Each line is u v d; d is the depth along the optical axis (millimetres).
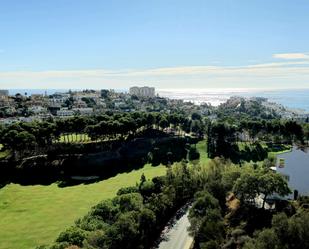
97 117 181000
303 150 93625
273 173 82812
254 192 81188
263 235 55812
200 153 169625
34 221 95000
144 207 81125
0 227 91750
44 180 138375
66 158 152375
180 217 92438
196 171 107125
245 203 83438
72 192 121500
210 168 105812
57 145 162375
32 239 83250
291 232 56219
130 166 153750
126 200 82812
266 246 54500
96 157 153125
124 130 171750
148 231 76938
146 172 141750
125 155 161250
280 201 82000
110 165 151750
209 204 76750
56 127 163000
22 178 139375
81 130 169750
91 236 66188
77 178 139875
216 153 168875
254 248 55000
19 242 81938
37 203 110438
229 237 69188
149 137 186750
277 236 55938
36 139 155125
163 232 83750
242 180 83000
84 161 149875
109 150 159875
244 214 78750
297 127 177250
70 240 67375
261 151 168500
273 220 59562
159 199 88625
